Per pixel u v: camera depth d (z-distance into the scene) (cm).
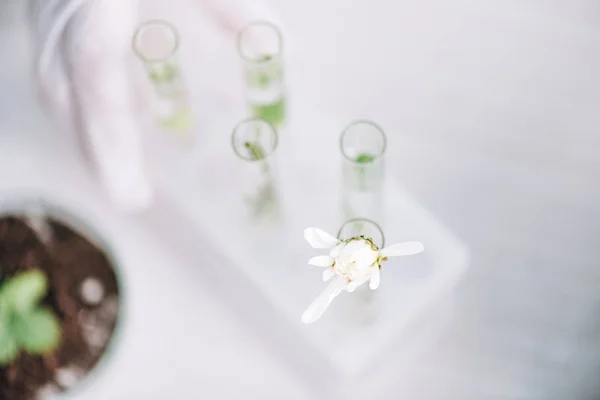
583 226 44
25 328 38
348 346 37
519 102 46
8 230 41
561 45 47
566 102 46
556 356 41
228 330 41
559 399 41
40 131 45
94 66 34
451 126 46
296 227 39
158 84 37
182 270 42
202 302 42
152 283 42
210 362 41
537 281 43
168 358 41
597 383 41
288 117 39
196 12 42
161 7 42
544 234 44
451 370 42
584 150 45
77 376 39
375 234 29
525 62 47
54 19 33
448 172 45
